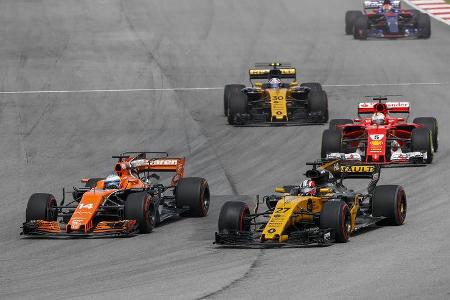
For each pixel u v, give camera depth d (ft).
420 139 322.55
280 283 187.42
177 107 436.35
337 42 582.35
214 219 265.75
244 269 202.28
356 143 342.64
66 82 489.67
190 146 367.25
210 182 311.68
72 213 255.91
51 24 633.61
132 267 211.82
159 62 531.91
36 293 190.19
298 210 226.38
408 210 262.06
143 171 272.51
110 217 255.29
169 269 207.10
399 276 189.16
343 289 180.24
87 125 407.03
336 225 222.89
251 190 299.17
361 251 215.31
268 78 413.39
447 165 320.09
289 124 399.65
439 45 570.05
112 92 467.11
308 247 222.07
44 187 316.19
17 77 501.56
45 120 416.67
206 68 518.37
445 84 467.11
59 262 221.05
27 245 240.12
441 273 190.08
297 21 648.38
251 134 382.22
